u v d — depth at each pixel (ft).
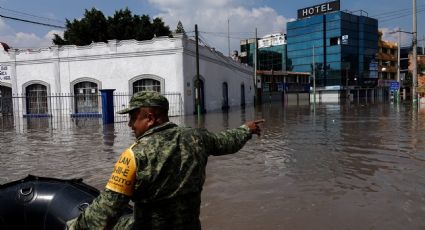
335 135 44.86
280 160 29.58
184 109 85.46
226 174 24.98
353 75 209.67
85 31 124.88
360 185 21.93
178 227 7.36
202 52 96.22
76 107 93.09
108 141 42.29
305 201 19.11
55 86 94.12
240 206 18.48
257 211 17.74
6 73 99.14
